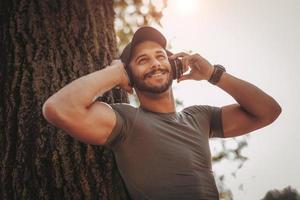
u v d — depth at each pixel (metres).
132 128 1.88
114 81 1.94
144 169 1.79
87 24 2.51
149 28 2.12
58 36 2.41
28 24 2.43
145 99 2.05
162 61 2.06
